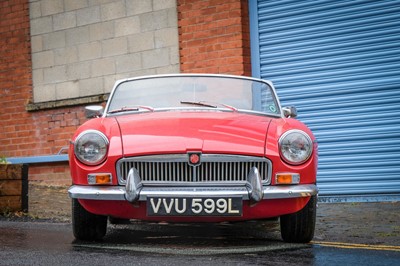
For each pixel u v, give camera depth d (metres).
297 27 10.83
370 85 10.28
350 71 10.41
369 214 8.72
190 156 5.74
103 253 5.41
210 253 5.48
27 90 13.49
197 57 11.57
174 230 7.32
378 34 10.23
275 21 11.02
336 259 5.23
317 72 10.66
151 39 12.11
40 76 13.38
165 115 6.43
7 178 8.90
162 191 5.66
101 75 12.70
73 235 6.68
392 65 10.15
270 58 11.08
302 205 5.96
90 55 12.82
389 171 10.16
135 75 12.32
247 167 5.82
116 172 5.84
